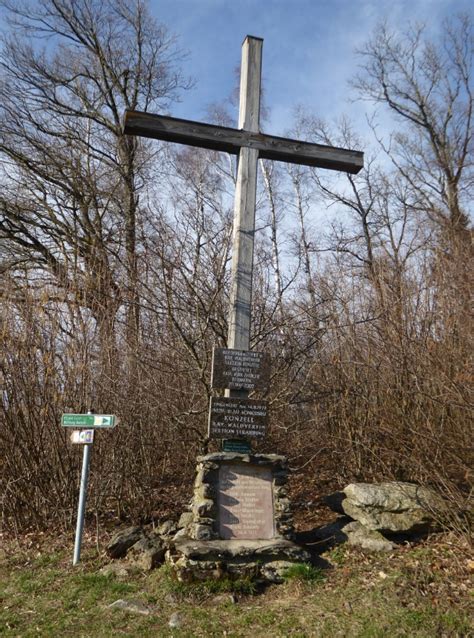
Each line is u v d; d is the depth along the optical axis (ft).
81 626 14.34
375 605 14.38
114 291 26.71
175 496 25.17
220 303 22.94
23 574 18.44
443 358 20.95
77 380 23.59
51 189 47.29
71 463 23.13
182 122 19.58
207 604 15.05
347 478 24.57
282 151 20.38
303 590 15.56
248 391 18.63
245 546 16.39
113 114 51.06
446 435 19.65
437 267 25.44
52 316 24.43
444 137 62.90
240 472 17.60
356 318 25.82
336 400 24.81
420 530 18.62
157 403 23.84
